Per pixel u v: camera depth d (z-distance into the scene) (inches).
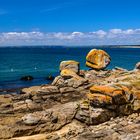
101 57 2156.7
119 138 972.6
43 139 1095.0
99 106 1206.3
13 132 1133.1
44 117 1209.4
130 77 1526.8
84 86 1625.2
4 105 1382.9
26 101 1425.9
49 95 1508.4
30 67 4352.9
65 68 1993.1
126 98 1251.8
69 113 1240.2
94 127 1160.2
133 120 1168.2
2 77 3157.0
